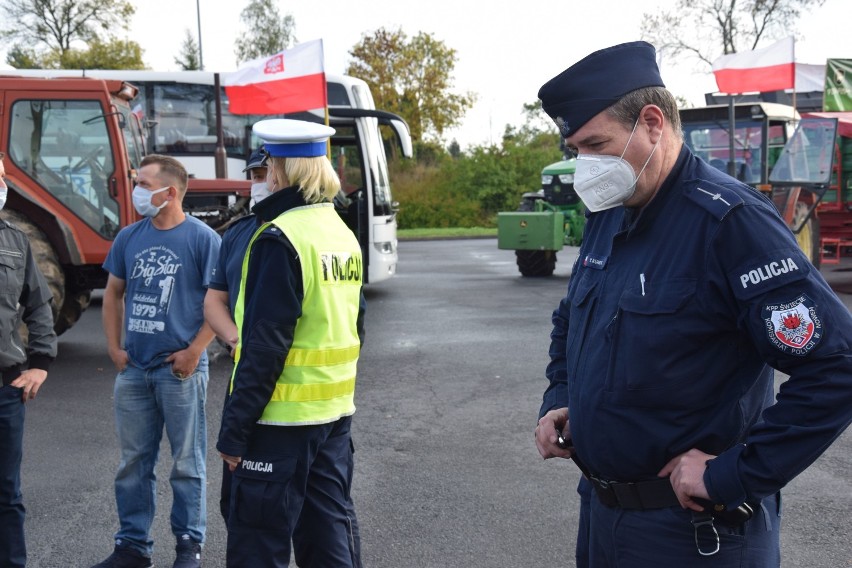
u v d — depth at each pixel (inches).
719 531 74.5
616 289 78.7
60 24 1364.4
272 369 101.4
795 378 69.3
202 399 148.6
